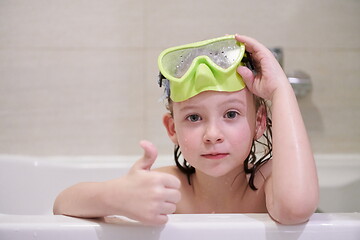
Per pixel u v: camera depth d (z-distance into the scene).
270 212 0.60
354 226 0.56
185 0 1.36
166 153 1.39
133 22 1.35
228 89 0.66
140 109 1.38
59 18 1.35
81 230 0.55
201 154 0.67
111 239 0.55
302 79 1.34
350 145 1.42
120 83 1.37
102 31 1.36
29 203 1.21
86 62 1.36
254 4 1.37
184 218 0.58
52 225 0.55
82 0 1.34
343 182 1.26
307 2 1.38
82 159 1.36
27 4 1.34
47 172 1.24
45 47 1.35
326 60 1.40
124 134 1.39
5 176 1.20
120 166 1.28
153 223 0.54
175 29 1.36
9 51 1.35
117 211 0.56
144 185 0.54
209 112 0.66
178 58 0.70
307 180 0.57
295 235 0.56
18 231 0.55
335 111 1.41
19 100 1.37
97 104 1.38
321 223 0.56
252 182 0.81
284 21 1.38
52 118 1.38
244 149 0.69
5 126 1.37
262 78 0.69
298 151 0.60
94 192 0.58
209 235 0.55
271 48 1.37
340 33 1.39
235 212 0.83
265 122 0.77
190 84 0.66
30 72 1.36
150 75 1.37
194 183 0.85
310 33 1.39
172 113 0.76
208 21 1.36
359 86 1.41
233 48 0.70
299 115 0.64
